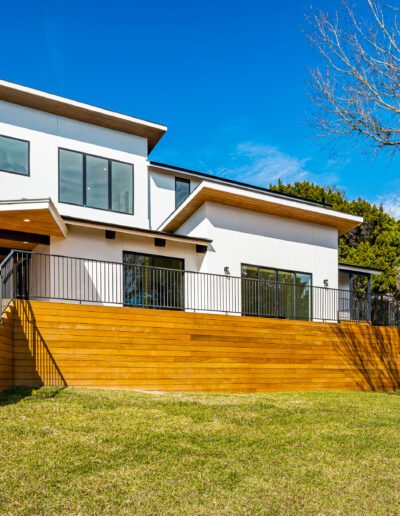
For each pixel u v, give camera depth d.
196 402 9.09
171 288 15.10
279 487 5.35
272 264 16.41
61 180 15.73
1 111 15.05
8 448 5.90
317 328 13.95
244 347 12.45
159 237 14.63
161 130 17.64
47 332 10.10
